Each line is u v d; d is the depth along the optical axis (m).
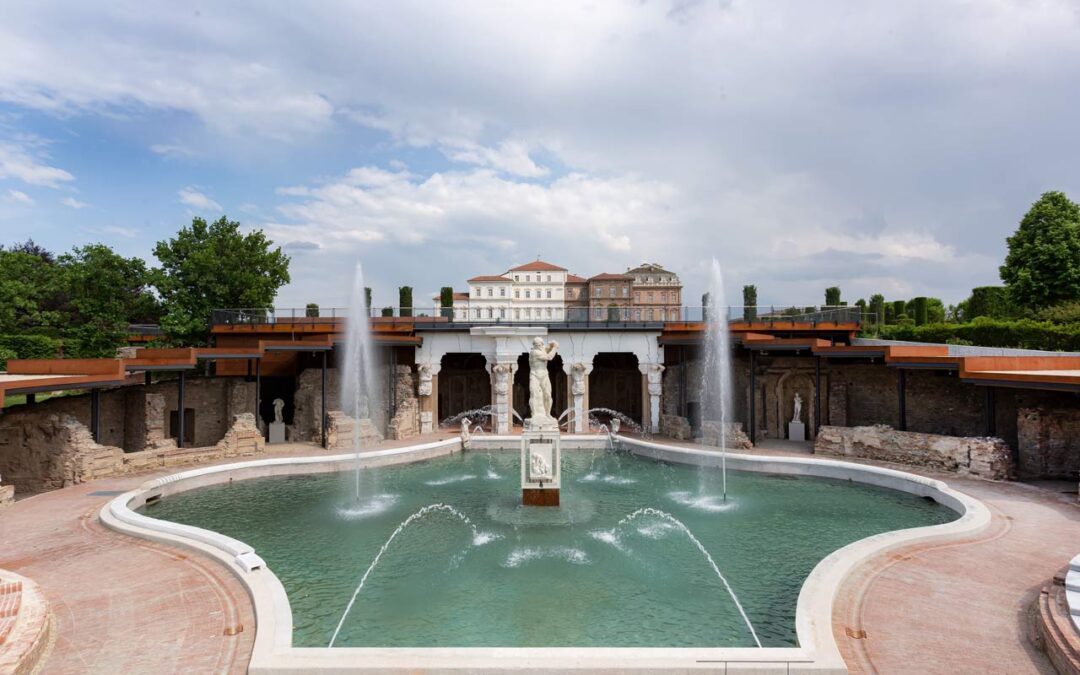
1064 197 39.22
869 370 31.00
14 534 16.23
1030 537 15.35
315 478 25.19
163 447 27.08
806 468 24.92
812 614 10.59
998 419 25.97
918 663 9.30
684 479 24.89
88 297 42.12
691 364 36.41
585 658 9.10
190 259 43.44
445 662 8.99
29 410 23.55
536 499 20.50
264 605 11.23
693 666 8.89
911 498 21.08
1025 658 9.45
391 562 15.14
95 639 10.20
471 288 102.88
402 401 35.09
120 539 15.71
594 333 36.56
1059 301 37.41
